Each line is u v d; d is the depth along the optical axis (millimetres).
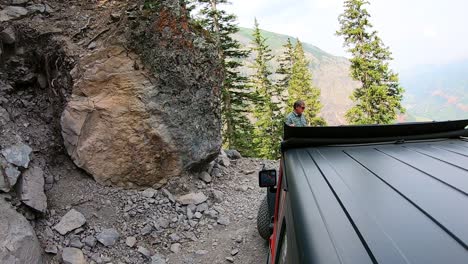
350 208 2105
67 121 6930
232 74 22531
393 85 25906
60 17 7938
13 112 6891
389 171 2809
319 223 1961
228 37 21969
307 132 3850
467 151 3441
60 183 6641
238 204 7801
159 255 5906
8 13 7520
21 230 4797
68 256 5293
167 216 6793
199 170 8477
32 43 7477
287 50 35281
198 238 6516
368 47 25328
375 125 3945
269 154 30297
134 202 6828
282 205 3059
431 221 1872
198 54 8227
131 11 7570
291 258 1894
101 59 7086
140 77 7199
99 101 6996
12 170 5570
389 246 1641
